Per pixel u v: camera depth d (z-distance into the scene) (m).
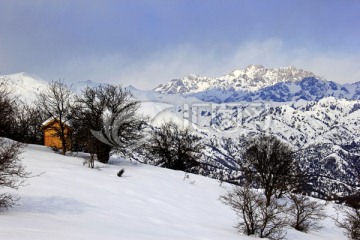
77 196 21.05
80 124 39.47
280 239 23.66
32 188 20.47
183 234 15.84
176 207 25.41
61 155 37.97
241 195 26.36
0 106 32.31
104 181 27.83
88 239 10.13
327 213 36.78
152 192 28.19
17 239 8.70
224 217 25.94
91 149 37.75
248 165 39.00
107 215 17.72
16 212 14.61
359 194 30.27
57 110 41.50
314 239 26.14
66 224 12.88
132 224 16.33
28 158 30.67
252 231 22.31
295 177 38.66
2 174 15.82
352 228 27.73
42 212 15.66
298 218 29.69
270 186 35.03
